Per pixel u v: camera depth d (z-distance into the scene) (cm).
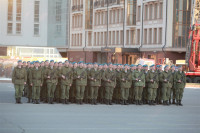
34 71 3000
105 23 9294
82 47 10081
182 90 3189
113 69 3138
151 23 7900
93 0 9738
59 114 2389
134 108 2864
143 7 8100
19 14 10044
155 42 7831
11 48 7281
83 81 3047
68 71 3033
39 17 10194
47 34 10256
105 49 8281
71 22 10481
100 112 2548
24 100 3297
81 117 2273
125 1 8562
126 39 8588
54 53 7256
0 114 2341
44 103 3077
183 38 7588
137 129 1878
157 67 3209
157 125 2033
